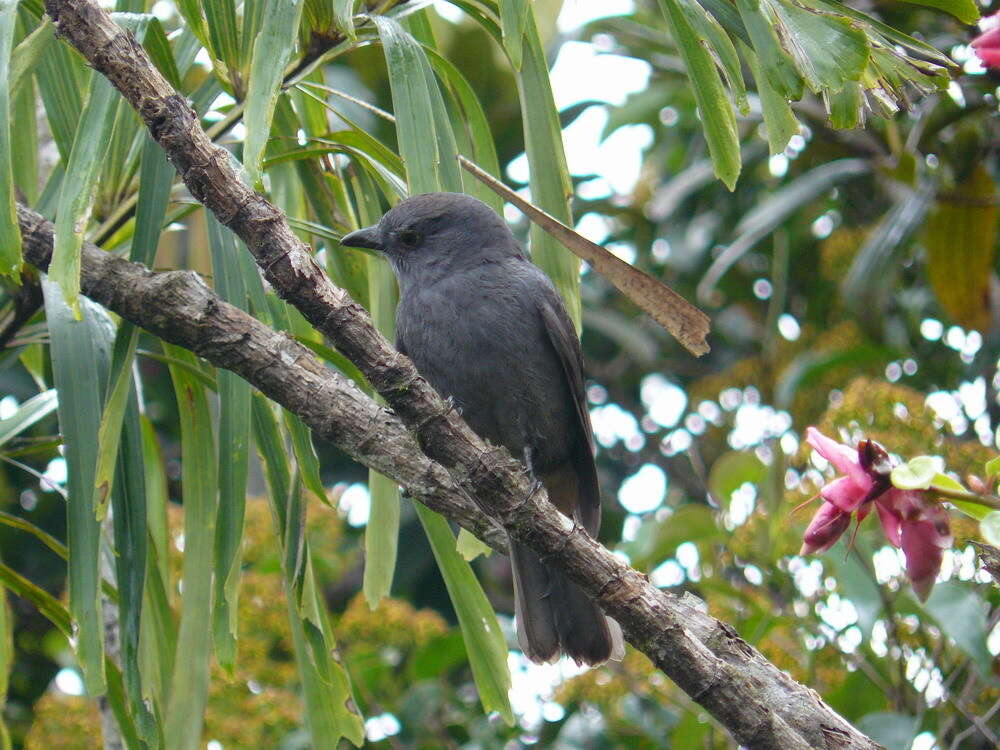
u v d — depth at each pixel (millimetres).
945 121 11164
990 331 11883
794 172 12891
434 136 6746
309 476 7199
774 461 9422
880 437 8961
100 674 6051
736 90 6305
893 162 11711
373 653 10836
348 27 6031
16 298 7367
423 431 5965
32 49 6371
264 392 6316
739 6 5984
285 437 7375
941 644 8648
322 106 8359
